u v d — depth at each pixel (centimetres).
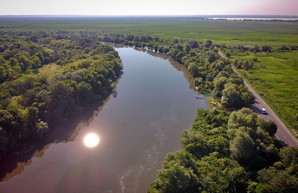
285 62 18212
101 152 7656
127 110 10706
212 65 15000
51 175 6656
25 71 14150
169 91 13038
